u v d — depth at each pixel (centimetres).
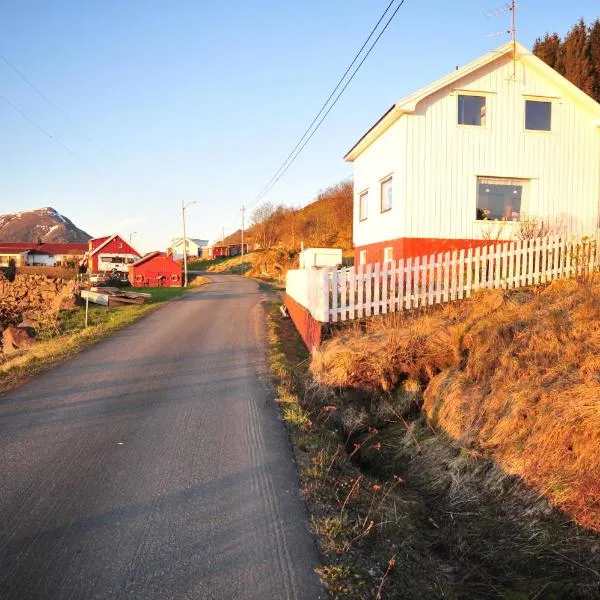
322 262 2525
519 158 1595
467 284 1105
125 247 6669
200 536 375
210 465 499
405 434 657
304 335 1217
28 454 527
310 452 538
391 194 1670
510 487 484
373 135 1764
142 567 338
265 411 668
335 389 768
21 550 356
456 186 1562
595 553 393
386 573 340
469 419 596
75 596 309
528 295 1002
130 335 1308
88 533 377
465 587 382
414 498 513
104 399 729
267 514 407
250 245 9175
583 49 3200
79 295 2220
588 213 1639
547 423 502
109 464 501
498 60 1570
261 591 315
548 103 1623
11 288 2734
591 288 866
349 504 442
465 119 1580
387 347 797
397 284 1084
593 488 430
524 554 415
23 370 925
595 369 568
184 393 755
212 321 1573
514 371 619
